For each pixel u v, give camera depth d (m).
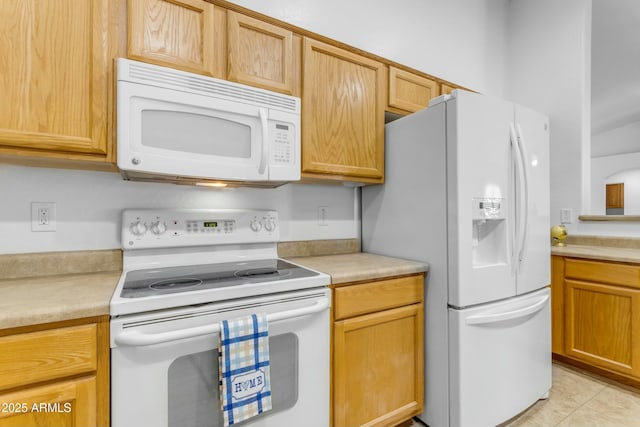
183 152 1.17
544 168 1.74
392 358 1.43
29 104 1.00
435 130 1.51
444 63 2.45
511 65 2.87
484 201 1.48
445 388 1.45
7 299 0.89
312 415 1.19
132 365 0.89
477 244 1.64
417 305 1.52
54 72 1.03
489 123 1.50
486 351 1.47
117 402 0.87
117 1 1.12
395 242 1.76
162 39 1.18
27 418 0.78
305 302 1.19
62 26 1.04
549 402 1.77
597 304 1.96
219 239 1.50
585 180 2.44
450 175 1.44
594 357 1.97
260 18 1.39
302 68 1.50
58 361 0.81
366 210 1.99
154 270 1.34
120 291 0.98
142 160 1.09
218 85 1.23
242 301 1.06
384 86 1.79
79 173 1.32
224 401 0.95
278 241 1.75
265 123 1.30
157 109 1.12
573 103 2.48
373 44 2.09
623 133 5.36
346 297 1.30
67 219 1.30
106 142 1.10
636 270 1.80
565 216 2.52
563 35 2.54
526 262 1.63
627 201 5.29
